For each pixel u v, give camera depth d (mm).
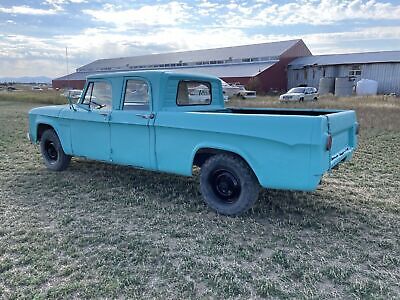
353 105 19406
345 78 32844
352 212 4051
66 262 2906
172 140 4078
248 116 3521
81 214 3945
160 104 4246
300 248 3201
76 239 3330
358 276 2758
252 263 2943
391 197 4590
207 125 3764
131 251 3111
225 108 5340
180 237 3406
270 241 3334
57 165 5688
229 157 3760
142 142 4355
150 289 2559
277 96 34875
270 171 3477
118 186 4930
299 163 3312
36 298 2424
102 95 4844
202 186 4051
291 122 3295
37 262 2895
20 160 6605
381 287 2594
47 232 3457
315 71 39906
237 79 41000
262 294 2520
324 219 3848
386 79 34844
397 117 13250
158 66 54750
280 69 42344
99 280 2648
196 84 4871
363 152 7430
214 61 48906
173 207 4152
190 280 2682
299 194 4621
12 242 3244
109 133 4691
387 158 6867
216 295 2502
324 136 3236
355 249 3189
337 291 2564
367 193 4746
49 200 4391
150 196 4531
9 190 4781
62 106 5668
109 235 3412
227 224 3691
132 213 3988
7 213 3947
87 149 5059
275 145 3404
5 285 2582
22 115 15320
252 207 4004
